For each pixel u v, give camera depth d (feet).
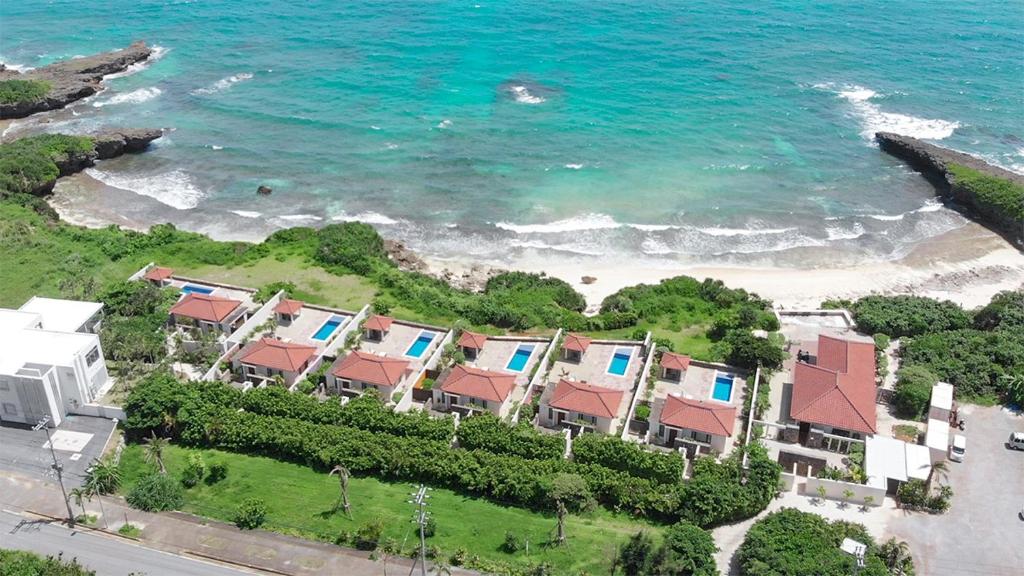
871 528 250.57
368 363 306.76
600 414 284.41
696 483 253.24
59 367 282.36
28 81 622.13
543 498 255.50
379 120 588.50
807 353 329.11
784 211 478.59
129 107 618.03
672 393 304.71
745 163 533.14
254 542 238.07
